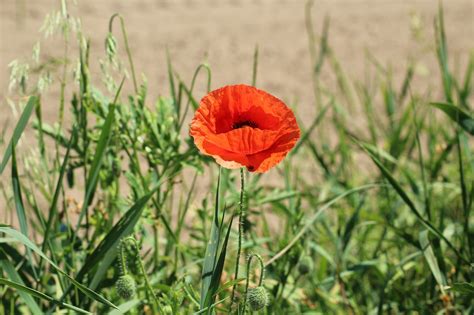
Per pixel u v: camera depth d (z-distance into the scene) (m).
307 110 9.41
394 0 13.04
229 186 5.25
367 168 8.17
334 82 10.13
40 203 6.79
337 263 5.27
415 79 10.29
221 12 12.24
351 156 7.40
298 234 4.81
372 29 11.80
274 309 4.84
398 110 8.12
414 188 5.61
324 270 5.52
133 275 4.68
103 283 4.64
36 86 4.67
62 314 4.55
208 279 3.99
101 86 8.31
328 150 7.05
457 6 12.67
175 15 11.97
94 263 4.35
